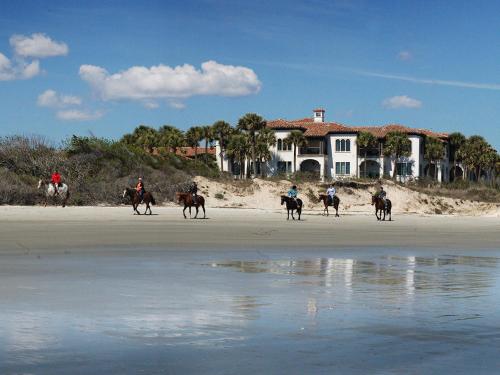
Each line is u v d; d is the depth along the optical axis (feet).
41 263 58.29
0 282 45.70
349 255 70.95
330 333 29.96
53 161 207.41
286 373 23.43
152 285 45.24
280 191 247.29
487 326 31.89
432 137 392.68
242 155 364.17
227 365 24.43
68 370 23.59
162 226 118.83
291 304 37.91
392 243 90.27
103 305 36.81
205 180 240.53
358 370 23.82
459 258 69.46
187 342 27.96
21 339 28.17
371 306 37.52
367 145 366.43
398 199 266.98
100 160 220.43
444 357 25.75
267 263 61.26
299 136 362.12
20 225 112.98
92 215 148.25
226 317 33.60
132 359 25.14
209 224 128.36
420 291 44.01
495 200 286.05
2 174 192.75
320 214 189.88
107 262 60.08
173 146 408.26
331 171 373.40
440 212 266.36
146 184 215.10
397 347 27.32
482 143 409.08
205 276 50.72
